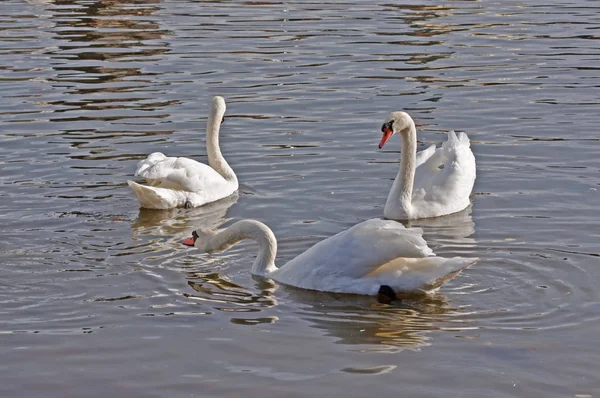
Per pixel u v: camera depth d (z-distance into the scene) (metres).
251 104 22.48
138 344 11.23
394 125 16.08
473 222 15.67
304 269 13.04
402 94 23.19
